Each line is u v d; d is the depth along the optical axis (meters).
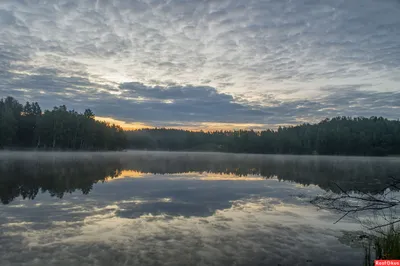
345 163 56.53
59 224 8.95
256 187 18.25
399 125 127.00
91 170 28.34
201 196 14.51
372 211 10.92
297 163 54.66
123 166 36.00
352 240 7.75
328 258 6.49
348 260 6.39
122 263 6.08
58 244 7.16
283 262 6.26
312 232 8.44
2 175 21.84
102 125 102.06
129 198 13.66
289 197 14.41
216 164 46.91
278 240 7.71
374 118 148.62
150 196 14.32
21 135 80.94
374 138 118.50
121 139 117.62
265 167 40.72
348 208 11.48
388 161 68.25
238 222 9.55
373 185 19.67
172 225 9.09
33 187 16.53
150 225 9.04
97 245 7.13
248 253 6.75
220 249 6.99
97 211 10.82
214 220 9.77
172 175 26.11
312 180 23.31
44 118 80.69
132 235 7.98
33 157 50.06
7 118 70.06
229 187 18.11
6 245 7.01
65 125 84.62
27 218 9.62
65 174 23.77
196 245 7.25
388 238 6.72
